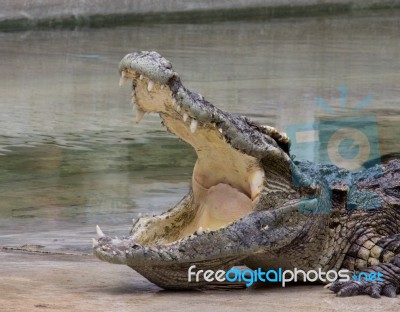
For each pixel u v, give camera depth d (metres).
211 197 21.62
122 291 20.69
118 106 50.12
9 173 35.50
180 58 68.69
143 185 33.91
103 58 68.00
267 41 80.69
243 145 20.34
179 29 88.19
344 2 107.75
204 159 21.25
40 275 22.03
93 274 22.47
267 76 60.72
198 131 20.66
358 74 62.19
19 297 19.41
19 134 42.62
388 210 22.91
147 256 19.62
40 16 88.56
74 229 28.34
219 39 81.44
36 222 29.11
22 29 86.00
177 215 21.31
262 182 20.73
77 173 35.66
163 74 19.55
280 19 98.94
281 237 20.84
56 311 18.27
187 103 19.75
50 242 26.67
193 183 21.50
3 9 87.19
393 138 40.09
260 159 20.84
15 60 66.56
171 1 96.38
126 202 31.53
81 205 31.17
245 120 20.73
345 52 74.06
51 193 32.62
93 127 44.47
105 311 18.53
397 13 106.69
